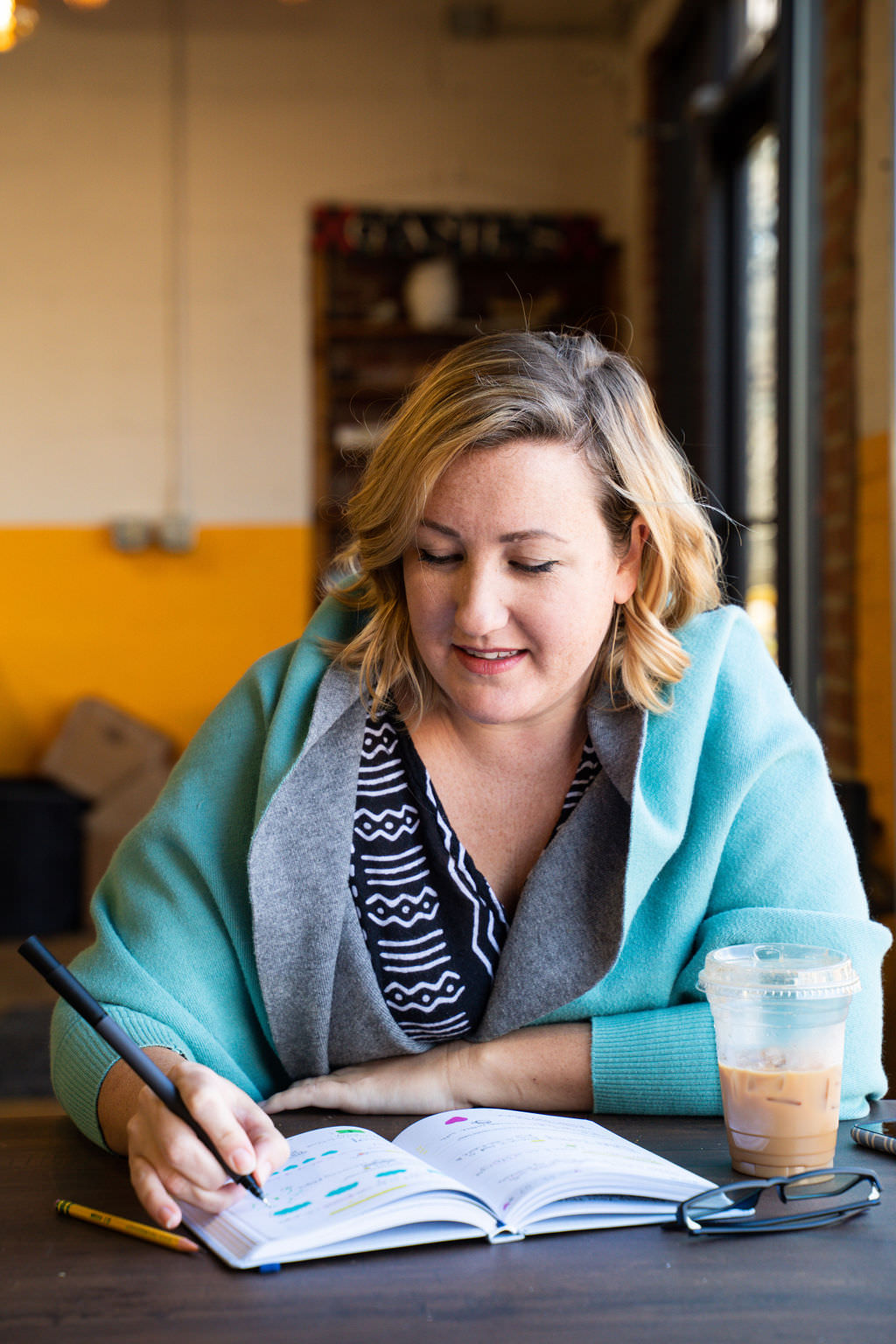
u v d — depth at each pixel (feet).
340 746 3.74
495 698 3.45
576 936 3.67
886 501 9.55
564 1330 2.34
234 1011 3.81
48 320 18.42
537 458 3.30
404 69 18.69
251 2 17.95
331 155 18.63
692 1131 3.40
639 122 18.08
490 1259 2.63
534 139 18.79
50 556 18.56
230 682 18.76
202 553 18.69
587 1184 2.79
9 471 18.48
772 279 13.73
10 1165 3.22
